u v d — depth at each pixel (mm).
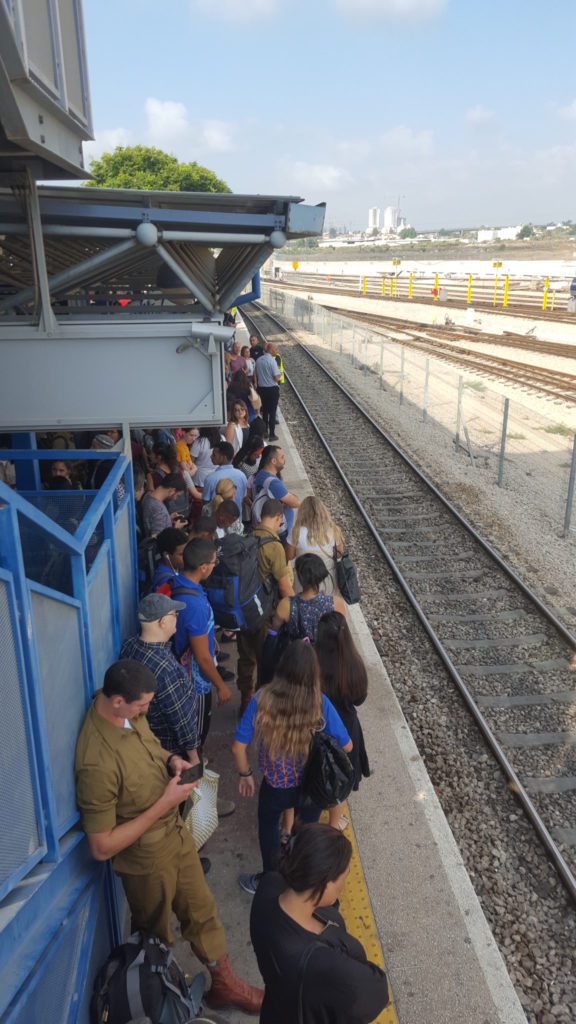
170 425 5371
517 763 5855
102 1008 2773
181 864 3176
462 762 5840
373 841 4547
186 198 5090
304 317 37562
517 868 4812
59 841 2613
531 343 25531
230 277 6328
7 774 2049
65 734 2672
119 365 5230
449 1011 3502
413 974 3682
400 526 11078
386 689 6266
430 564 9727
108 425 5316
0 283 7258
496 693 6832
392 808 4840
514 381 19953
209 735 5473
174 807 3170
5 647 2037
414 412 19188
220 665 6348
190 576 4363
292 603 4715
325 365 26359
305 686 3492
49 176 5250
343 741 3725
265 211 5398
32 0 4066
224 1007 3400
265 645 5016
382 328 34375
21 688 2158
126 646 3674
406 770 5215
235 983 3404
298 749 3502
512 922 4375
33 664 2201
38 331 5109
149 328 5160
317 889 2312
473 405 17594
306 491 11891
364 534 10750
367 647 7004
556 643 7773
